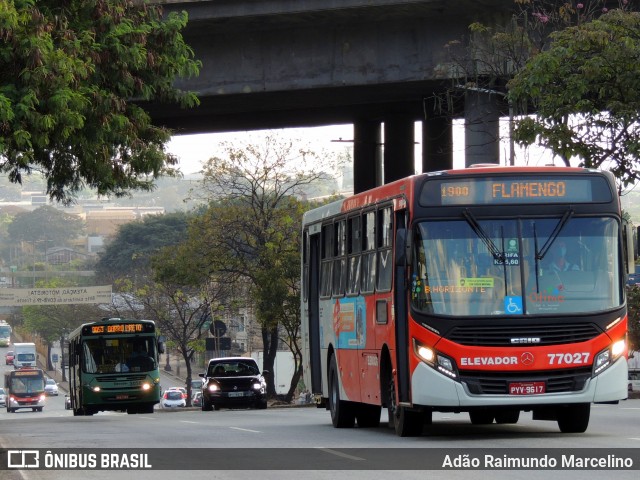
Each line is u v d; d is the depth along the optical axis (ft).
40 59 83.92
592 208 68.33
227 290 299.38
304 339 100.42
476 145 141.28
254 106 162.61
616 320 67.21
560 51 115.03
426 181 68.28
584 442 65.05
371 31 140.97
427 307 67.00
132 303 364.17
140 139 102.78
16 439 85.61
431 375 66.44
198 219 230.68
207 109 164.76
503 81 140.05
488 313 66.59
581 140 117.29
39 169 102.47
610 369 66.80
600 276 67.56
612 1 134.10
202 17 135.74
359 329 80.18
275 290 219.20
